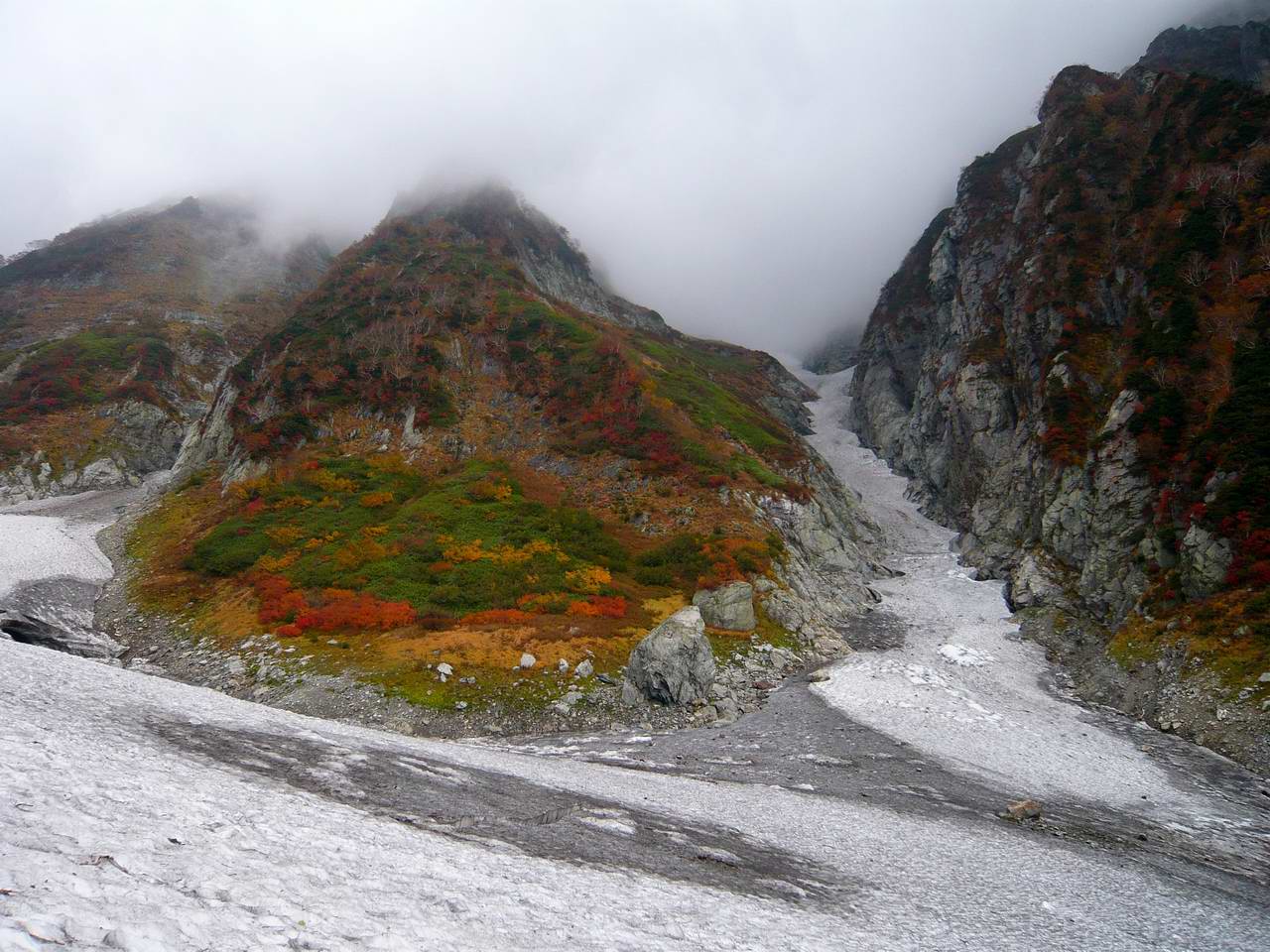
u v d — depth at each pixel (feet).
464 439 220.02
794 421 483.10
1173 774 93.66
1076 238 256.93
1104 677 130.21
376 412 230.07
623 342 346.74
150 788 38.11
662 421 226.38
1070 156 293.64
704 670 117.91
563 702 108.68
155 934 20.66
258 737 61.72
